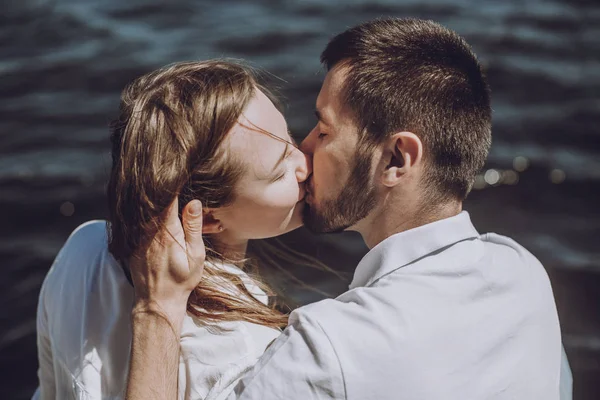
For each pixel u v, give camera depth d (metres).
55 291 1.80
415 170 1.70
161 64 7.06
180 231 1.60
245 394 1.51
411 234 1.68
